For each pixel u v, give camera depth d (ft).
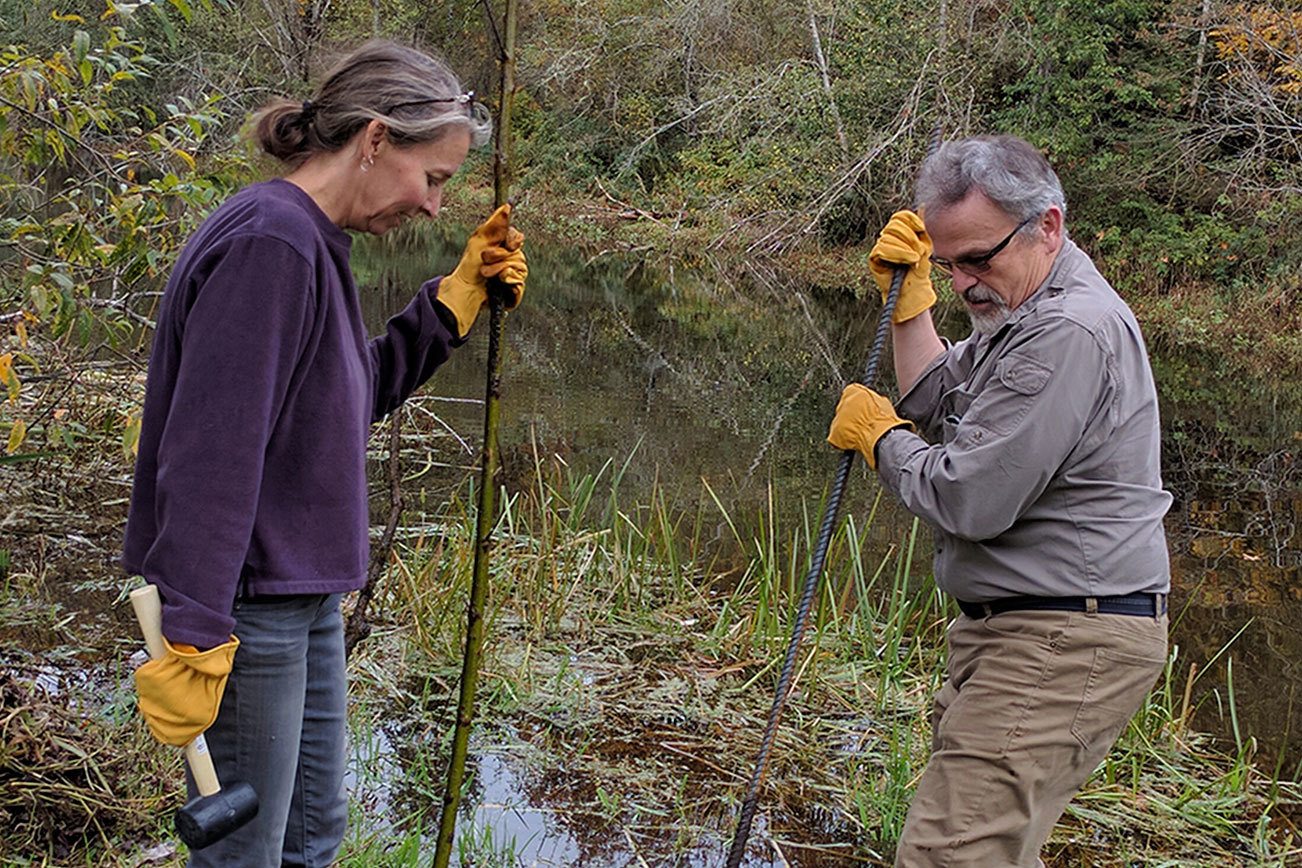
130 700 11.69
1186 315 43.75
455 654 14.05
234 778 6.78
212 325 6.14
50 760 9.84
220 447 6.09
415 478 21.18
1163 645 8.32
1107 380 7.90
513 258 7.81
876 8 55.62
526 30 72.13
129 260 13.60
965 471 7.92
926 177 8.45
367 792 11.21
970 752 8.21
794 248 57.98
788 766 12.34
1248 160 45.98
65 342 17.04
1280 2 46.93
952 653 8.91
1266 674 15.16
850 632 15.31
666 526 17.24
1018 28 52.37
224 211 6.49
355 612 12.37
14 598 14.52
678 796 11.57
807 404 29.43
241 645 6.59
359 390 6.90
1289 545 20.35
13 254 15.90
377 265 50.01
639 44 70.44
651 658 14.64
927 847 8.21
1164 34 50.47
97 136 14.61
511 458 22.97
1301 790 12.44
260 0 20.11
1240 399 32.81
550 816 11.18
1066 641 8.11
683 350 36.27
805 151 57.41
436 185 7.00
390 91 6.64
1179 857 11.03
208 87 25.86
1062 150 48.85
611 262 58.08
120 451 18.86
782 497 21.47
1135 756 12.80
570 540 17.29
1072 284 8.20
